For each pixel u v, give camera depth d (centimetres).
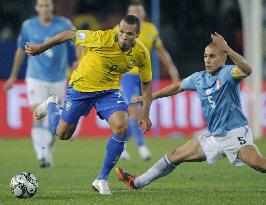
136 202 2875
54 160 4944
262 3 7350
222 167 4478
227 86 3094
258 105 6738
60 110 3472
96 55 3206
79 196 3080
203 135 3192
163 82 6844
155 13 6912
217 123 3138
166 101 6775
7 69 6956
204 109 3186
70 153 5450
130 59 3192
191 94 6775
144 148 4997
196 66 7538
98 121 6844
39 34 4778
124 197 3041
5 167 4491
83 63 3266
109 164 3175
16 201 2889
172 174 4097
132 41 3103
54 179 3872
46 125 4784
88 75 3241
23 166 4556
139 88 4903
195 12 7769
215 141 3155
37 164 4684
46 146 4516
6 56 6950
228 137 3120
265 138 6681
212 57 3112
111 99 3238
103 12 7688
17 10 7762
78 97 3284
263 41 7212
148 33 4962
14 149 5728
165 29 7706
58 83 4803
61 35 3228
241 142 3109
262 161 3080
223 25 7719
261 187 3481
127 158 5056
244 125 3134
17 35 7744
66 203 2841
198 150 3186
